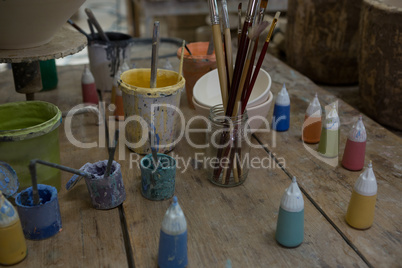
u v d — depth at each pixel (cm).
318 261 97
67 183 114
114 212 113
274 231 106
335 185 124
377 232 106
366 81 192
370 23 179
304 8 228
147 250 100
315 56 235
